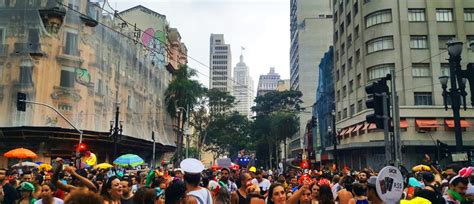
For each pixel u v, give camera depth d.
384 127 8.96
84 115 34.56
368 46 43.16
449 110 38.50
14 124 31.73
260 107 78.06
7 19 33.81
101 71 37.38
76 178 7.56
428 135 38.06
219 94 66.38
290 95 76.88
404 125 37.94
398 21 41.16
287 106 79.31
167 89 56.41
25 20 33.75
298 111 80.12
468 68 12.35
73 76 34.31
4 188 10.09
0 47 33.31
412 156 38.31
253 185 7.76
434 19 40.78
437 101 39.12
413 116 38.62
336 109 55.53
